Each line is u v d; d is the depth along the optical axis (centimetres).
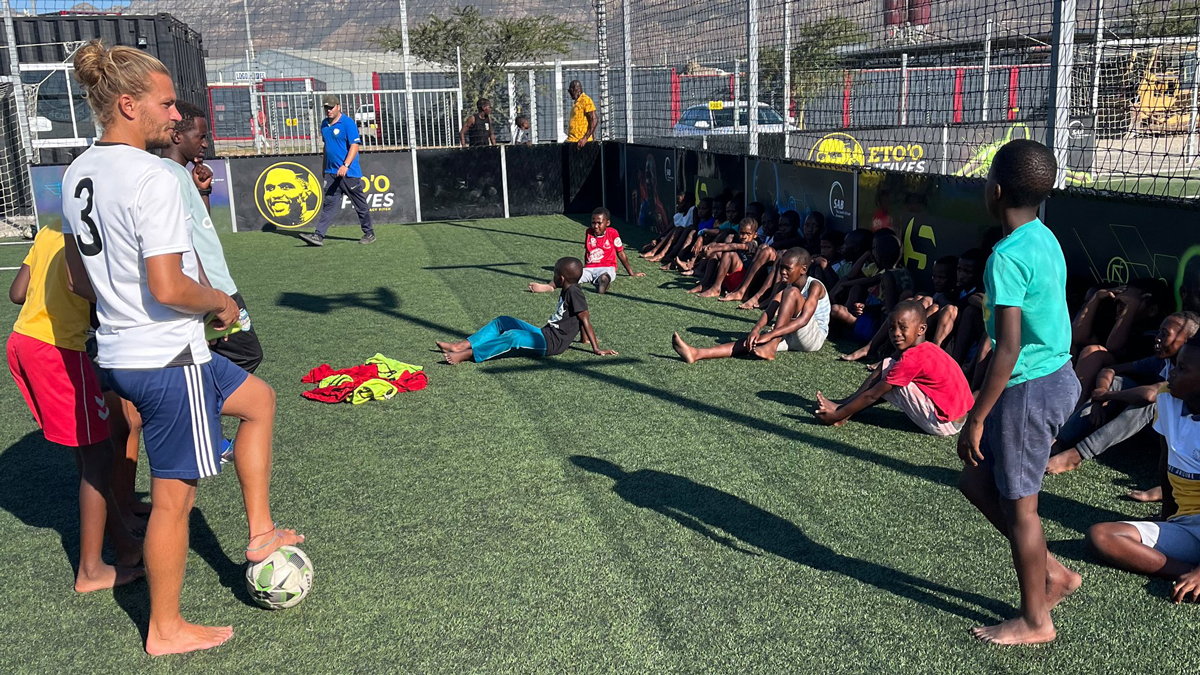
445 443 450
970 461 258
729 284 791
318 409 506
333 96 1110
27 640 289
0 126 1345
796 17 943
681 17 1152
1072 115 650
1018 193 253
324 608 303
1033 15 669
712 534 348
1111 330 445
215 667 273
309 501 386
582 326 605
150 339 256
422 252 1066
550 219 1341
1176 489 319
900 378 437
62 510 388
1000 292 247
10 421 504
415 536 353
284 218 1282
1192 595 292
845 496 380
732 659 269
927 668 262
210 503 387
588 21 2672
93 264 255
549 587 312
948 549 332
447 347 590
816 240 770
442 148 1333
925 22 772
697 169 1030
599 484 397
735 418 478
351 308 770
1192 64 836
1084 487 384
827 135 1162
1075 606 292
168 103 265
